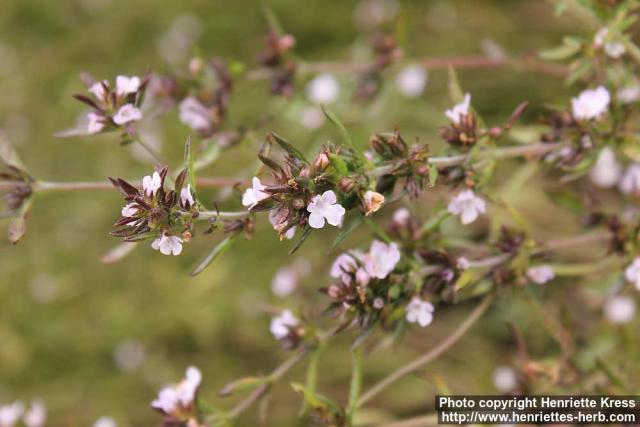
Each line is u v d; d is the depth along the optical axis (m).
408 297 0.37
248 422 0.48
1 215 0.38
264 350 0.51
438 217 0.38
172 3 0.71
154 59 0.68
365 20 0.65
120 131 0.38
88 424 0.51
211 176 0.55
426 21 0.63
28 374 0.55
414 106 0.53
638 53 0.39
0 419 0.44
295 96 0.45
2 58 0.72
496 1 0.63
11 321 0.57
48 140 0.65
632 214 0.41
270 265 0.53
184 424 0.39
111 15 0.73
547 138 0.39
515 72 0.55
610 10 0.39
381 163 0.36
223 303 0.53
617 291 0.40
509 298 0.44
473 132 0.37
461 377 0.47
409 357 0.48
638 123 0.41
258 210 0.35
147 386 0.52
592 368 0.41
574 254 0.46
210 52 0.67
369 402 0.47
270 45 0.44
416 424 0.41
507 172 0.46
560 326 0.42
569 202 0.41
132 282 0.56
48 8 0.74
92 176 0.61
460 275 0.37
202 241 0.55
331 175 0.35
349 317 0.37
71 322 0.56
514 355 0.46
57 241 0.60
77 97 0.38
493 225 0.40
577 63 0.40
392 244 0.36
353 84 0.47
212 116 0.42
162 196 0.35
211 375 0.51
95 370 0.54
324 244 0.52
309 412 0.39
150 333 0.54
